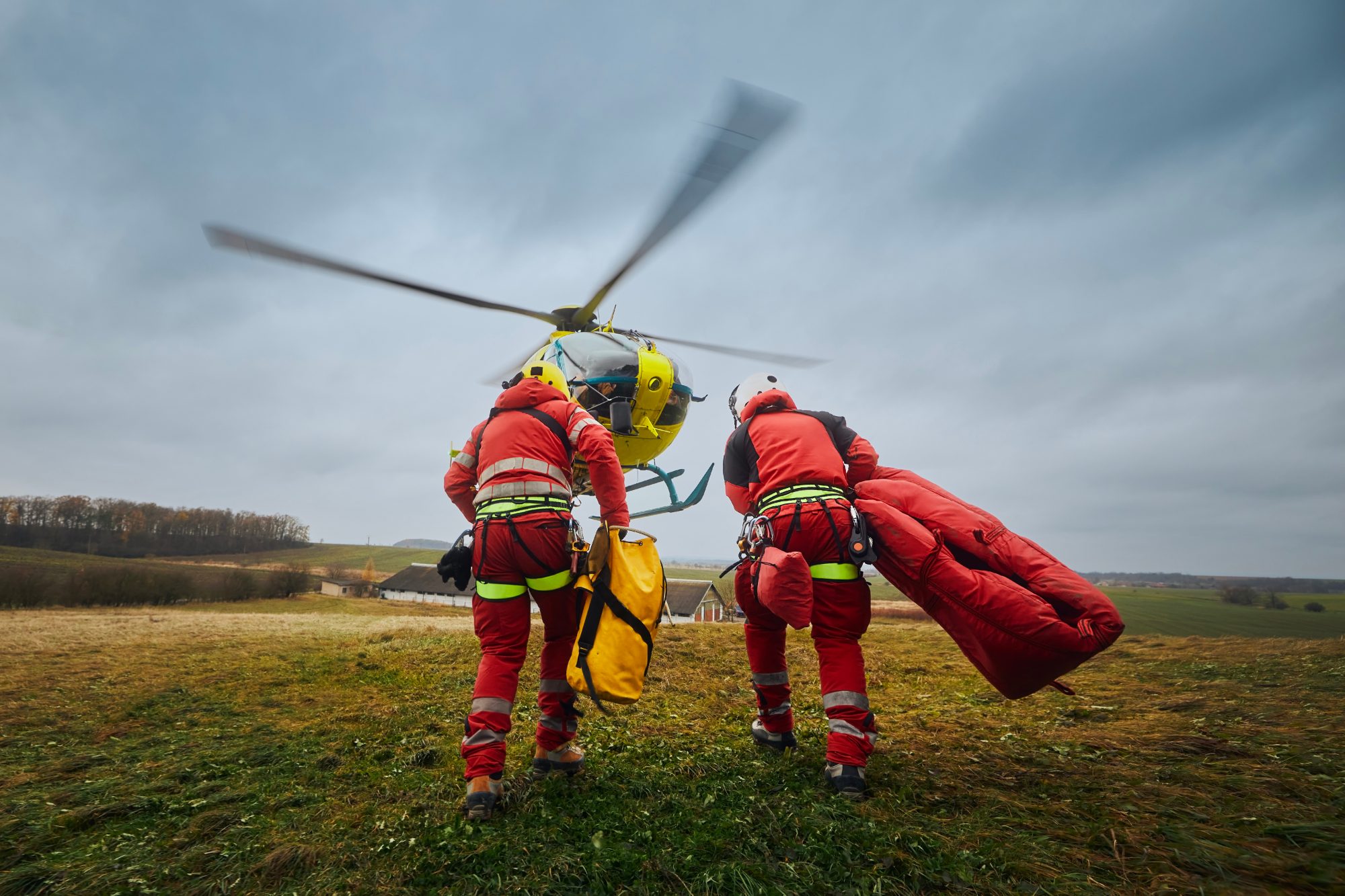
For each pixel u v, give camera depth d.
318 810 2.12
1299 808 1.79
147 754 2.78
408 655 5.19
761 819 1.93
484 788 2.05
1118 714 3.01
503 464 2.50
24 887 1.61
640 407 5.12
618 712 3.44
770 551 2.43
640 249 4.72
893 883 1.53
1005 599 2.28
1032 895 1.46
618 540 2.38
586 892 1.55
